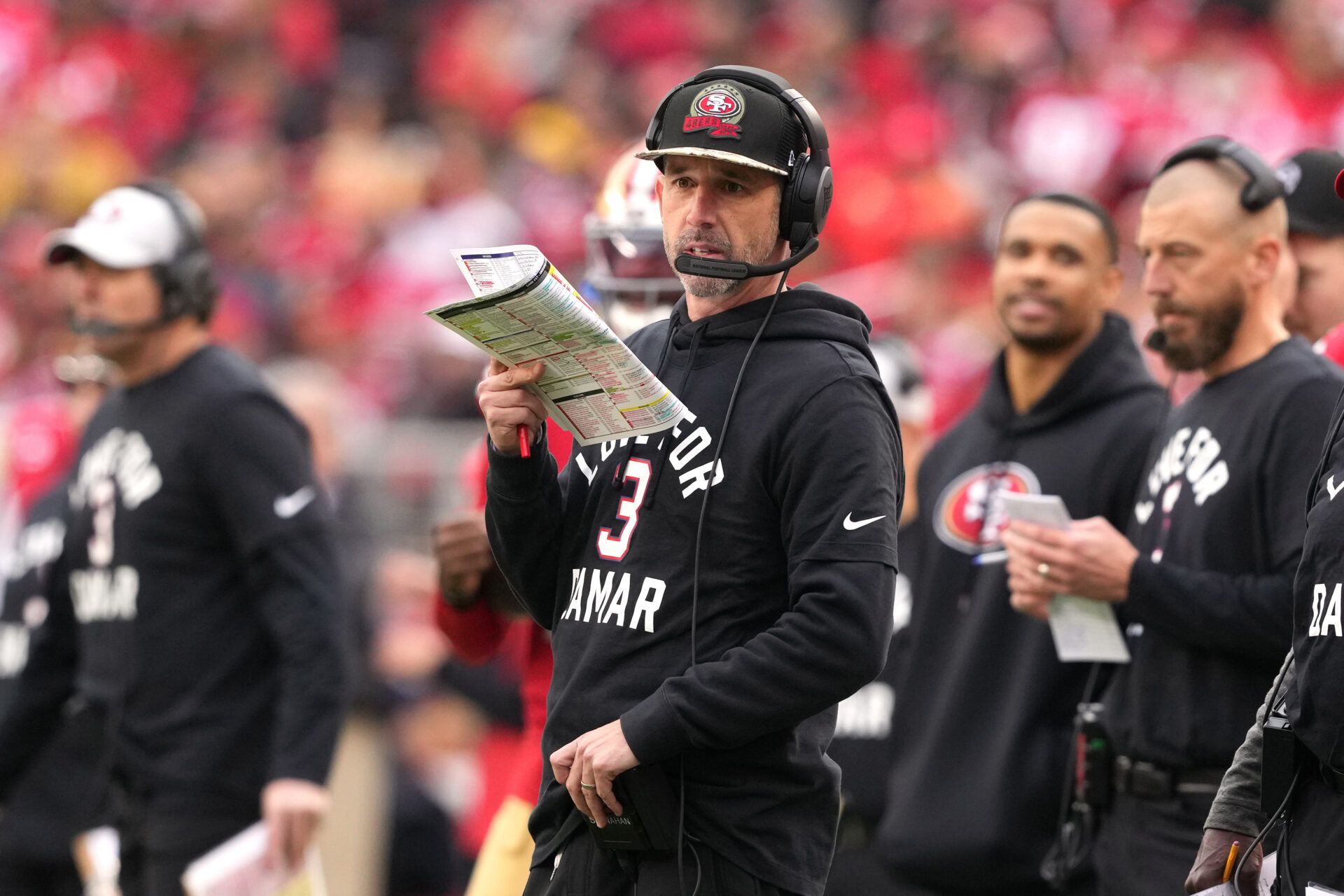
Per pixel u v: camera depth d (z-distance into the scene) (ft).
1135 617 40.68
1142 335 79.10
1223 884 31.48
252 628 51.52
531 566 34.27
